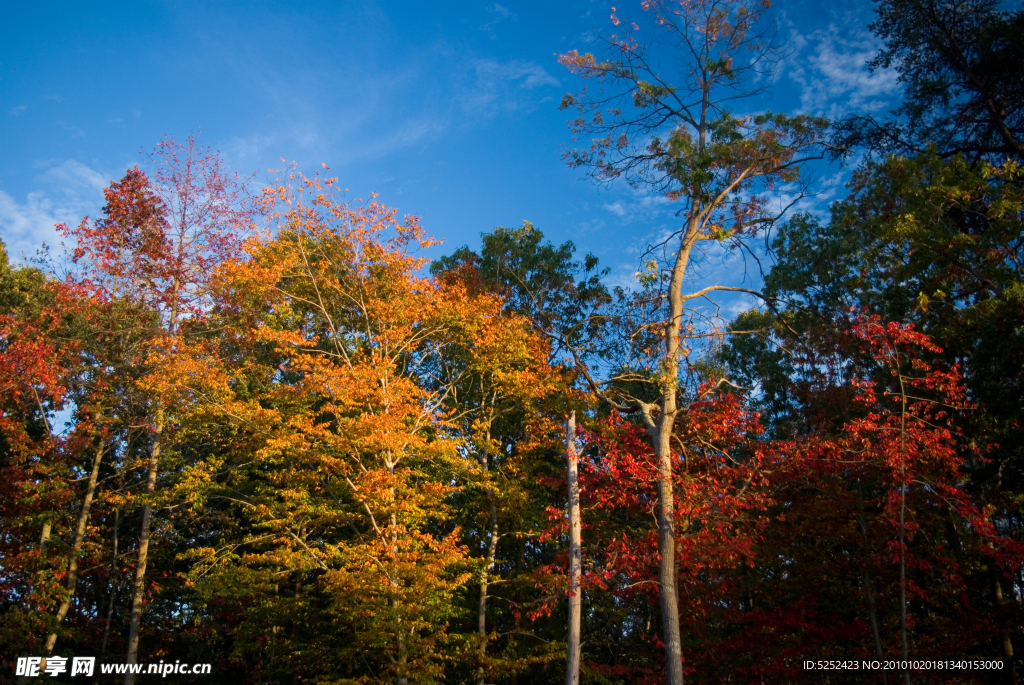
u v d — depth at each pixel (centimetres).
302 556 1819
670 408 1641
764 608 2030
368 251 2294
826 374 1948
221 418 2033
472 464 2173
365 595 1683
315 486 2017
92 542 2228
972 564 1659
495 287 2819
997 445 1662
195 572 1869
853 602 1759
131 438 2323
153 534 2320
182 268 2327
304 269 2308
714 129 1797
